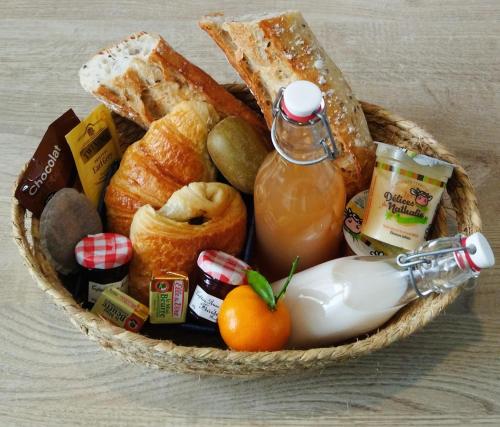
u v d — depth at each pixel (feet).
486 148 3.23
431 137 2.89
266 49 2.78
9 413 2.71
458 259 2.43
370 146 2.91
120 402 2.73
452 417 2.69
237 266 2.68
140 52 2.92
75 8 3.63
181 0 3.65
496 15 3.61
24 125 3.29
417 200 2.77
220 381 2.76
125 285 2.79
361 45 3.51
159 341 2.49
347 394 2.74
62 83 3.41
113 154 3.03
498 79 3.42
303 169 2.62
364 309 2.63
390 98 3.37
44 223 2.72
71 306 2.53
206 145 2.88
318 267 2.71
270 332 2.56
